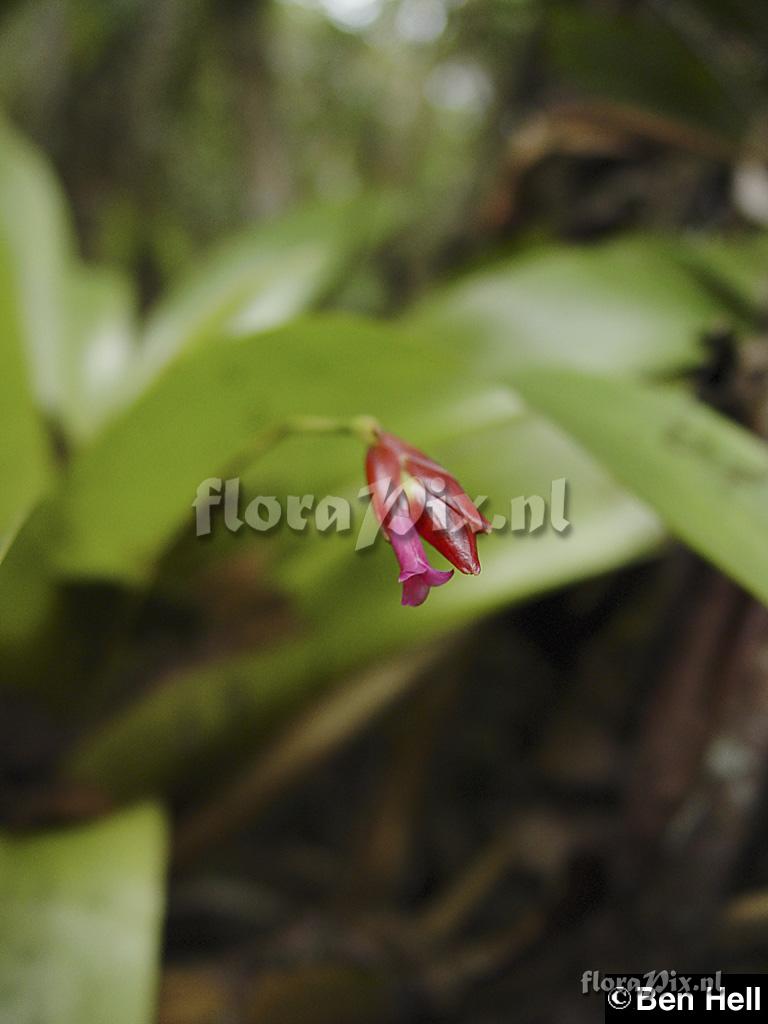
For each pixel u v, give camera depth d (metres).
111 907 0.18
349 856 0.30
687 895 0.23
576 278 0.28
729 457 0.18
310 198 0.86
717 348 0.24
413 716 0.30
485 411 0.23
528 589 0.23
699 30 0.31
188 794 0.25
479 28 0.52
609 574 0.31
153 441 0.20
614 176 0.36
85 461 0.20
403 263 0.62
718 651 0.22
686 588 0.24
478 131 0.57
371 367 0.21
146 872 0.19
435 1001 0.25
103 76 0.70
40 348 0.30
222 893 0.31
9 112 0.70
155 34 0.68
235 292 0.34
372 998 0.25
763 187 0.31
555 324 0.27
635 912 0.23
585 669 0.32
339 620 0.24
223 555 0.24
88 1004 0.16
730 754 0.22
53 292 0.32
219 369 0.20
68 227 0.69
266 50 0.65
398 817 0.30
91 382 0.32
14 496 0.25
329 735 0.26
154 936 0.17
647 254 0.29
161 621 0.24
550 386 0.19
